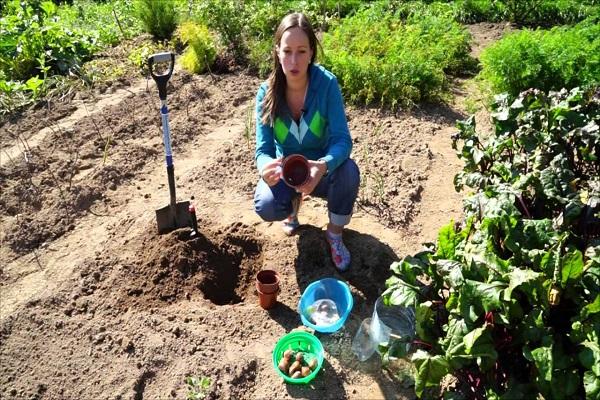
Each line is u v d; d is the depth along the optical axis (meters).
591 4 8.96
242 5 7.74
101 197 4.90
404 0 9.10
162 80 3.77
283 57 3.47
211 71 7.20
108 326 3.63
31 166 5.25
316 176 3.48
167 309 3.72
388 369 3.36
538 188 3.32
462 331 2.71
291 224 4.36
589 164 3.93
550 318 2.89
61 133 5.79
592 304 2.54
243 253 4.27
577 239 3.09
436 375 2.71
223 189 4.99
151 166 5.33
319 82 3.69
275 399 3.23
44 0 8.92
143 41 8.19
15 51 7.00
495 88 6.25
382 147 5.53
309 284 3.96
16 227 4.52
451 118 6.08
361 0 9.18
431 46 7.05
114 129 5.86
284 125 3.84
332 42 7.25
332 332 3.59
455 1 9.34
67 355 3.46
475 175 3.64
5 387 3.29
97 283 3.97
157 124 5.99
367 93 6.23
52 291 3.90
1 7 8.66
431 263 3.11
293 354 3.37
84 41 7.61
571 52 6.04
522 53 6.05
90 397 3.23
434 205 4.77
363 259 4.13
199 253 4.05
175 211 4.26
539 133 3.73
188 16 8.34
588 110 4.07
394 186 4.96
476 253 2.92
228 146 5.58
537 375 2.60
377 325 3.39
